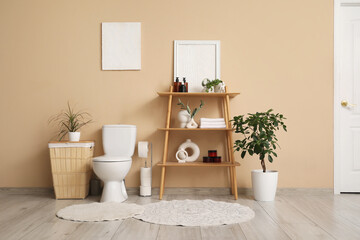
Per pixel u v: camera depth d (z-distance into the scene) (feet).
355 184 12.17
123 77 12.16
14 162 12.18
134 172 12.06
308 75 12.05
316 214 9.09
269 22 12.11
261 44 12.10
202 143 12.09
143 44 12.17
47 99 12.19
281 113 12.05
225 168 12.05
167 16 12.15
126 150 11.57
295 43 12.09
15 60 12.22
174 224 8.03
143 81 12.14
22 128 12.21
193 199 11.14
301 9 12.10
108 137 11.62
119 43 12.14
